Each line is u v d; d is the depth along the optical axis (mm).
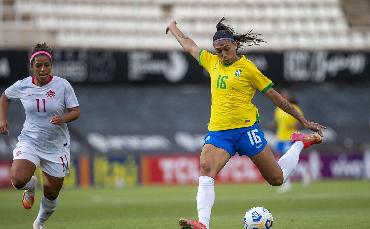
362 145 104625
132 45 113625
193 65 104438
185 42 32906
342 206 53875
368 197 63188
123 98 106812
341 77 107188
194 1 120250
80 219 46469
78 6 114875
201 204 29281
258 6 121688
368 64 107500
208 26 118438
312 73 106250
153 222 43062
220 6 120562
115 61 101875
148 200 63531
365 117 109562
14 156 32438
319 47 117938
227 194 69750
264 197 65000
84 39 112250
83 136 100375
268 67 105062
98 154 94938
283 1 122938
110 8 116125
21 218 48531
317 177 94688
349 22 123375
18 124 98000
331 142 104500
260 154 30766
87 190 80312
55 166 32938
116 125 102938
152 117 105188
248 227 31688
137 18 116562
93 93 106375
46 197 33844
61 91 32344
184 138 102688
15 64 98500
